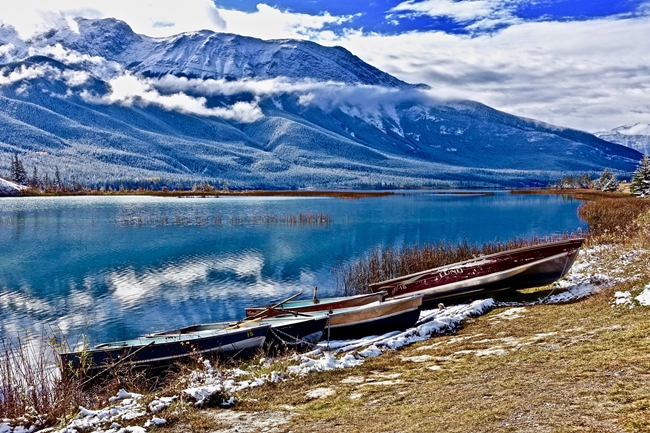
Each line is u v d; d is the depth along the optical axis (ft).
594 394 26.66
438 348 45.27
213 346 53.72
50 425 34.27
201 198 499.10
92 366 50.39
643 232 87.15
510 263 68.95
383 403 32.17
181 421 32.19
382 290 74.54
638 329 37.40
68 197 519.60
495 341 44.55
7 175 653.71
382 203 404.77
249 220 245.04
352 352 47.55
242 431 29.96
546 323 48.60
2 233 196.85
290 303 70.95
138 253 148.97
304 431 29.01
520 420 24.95
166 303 93.09
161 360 52.70
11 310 88.74
